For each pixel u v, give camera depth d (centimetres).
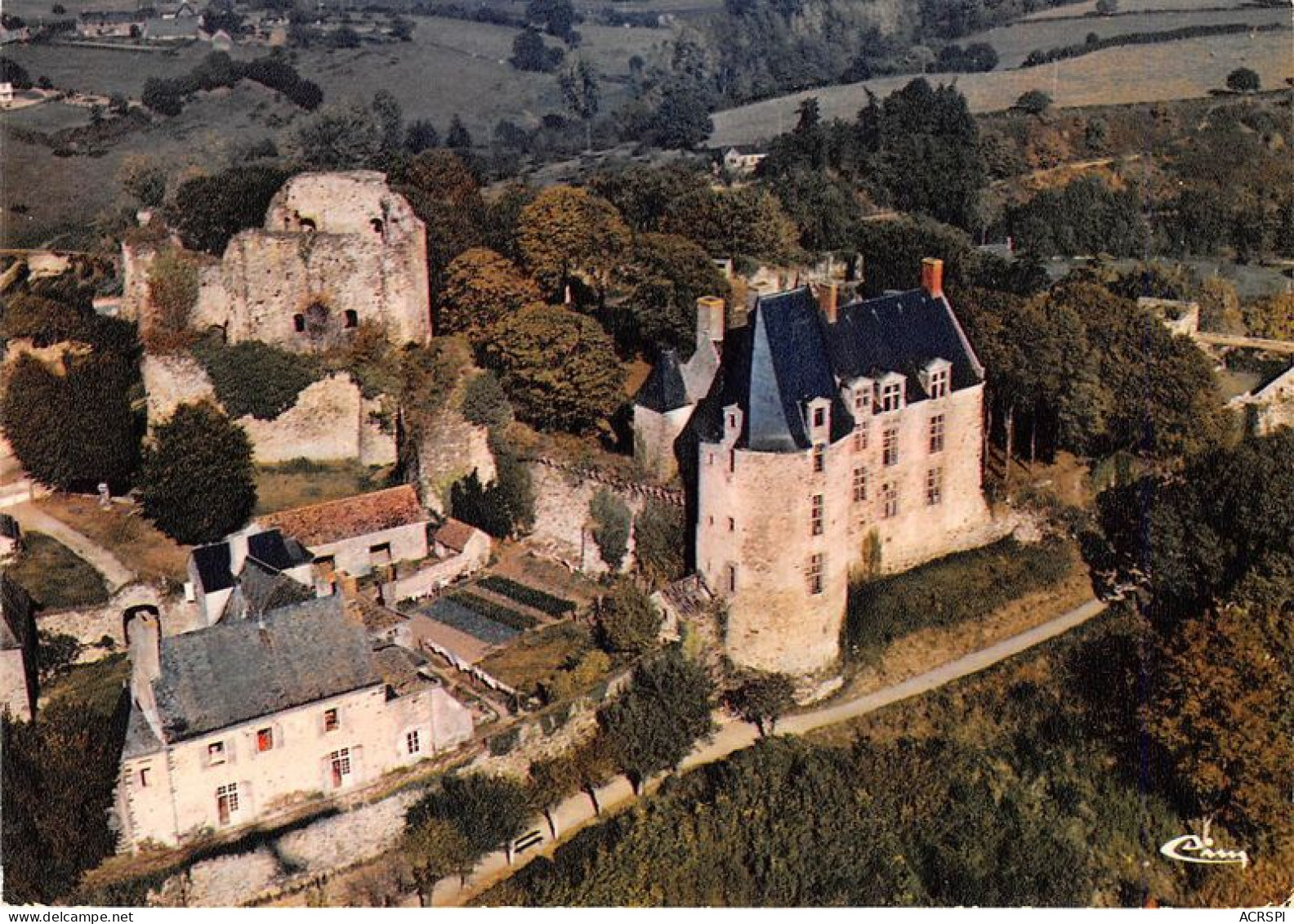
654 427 11112
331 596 9175
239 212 13975
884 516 11325
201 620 10231
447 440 12012
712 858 9019
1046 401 12488
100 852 8388
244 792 8700
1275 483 11356
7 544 10675
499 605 11131
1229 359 14638
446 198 15338
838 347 11075
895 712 10388
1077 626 11375
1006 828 9612
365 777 9044
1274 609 10438
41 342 12062
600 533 11438
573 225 13638
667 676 9712
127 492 11844
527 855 9188
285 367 12200
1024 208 19988
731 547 10300
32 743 8675
